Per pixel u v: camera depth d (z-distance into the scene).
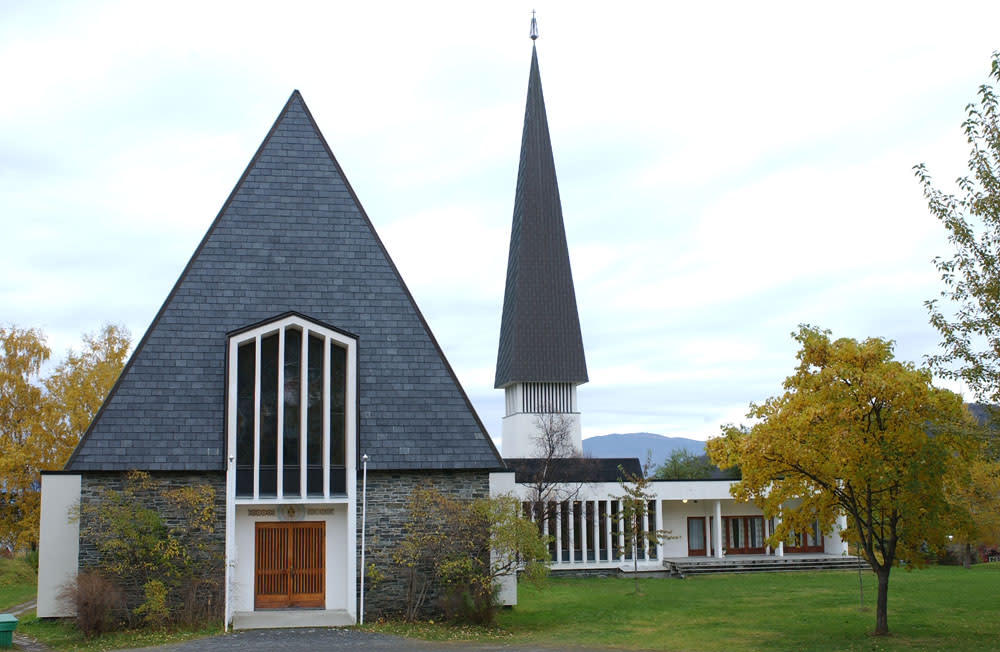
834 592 35.75
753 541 52.78
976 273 21.20
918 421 22.61
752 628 26.00
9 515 47.25
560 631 25.75
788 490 25.25
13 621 20.95
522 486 48.94
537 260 83.31
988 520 36.78
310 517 28.02
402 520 27.98
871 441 23.00
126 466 26.42
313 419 28.34
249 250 30.09
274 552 27.80
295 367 28.42
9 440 47.28
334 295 30.28
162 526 26.23
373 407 28.97
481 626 26.27
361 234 31.33
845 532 26.09
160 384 27.66
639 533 41.19
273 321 27.72
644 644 22.89
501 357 86.25
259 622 26.11
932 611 28.95
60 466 47.59
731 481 50.31
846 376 22.92
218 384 28.11
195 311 28.83
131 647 22.19
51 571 25.95
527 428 81.00
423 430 29.02
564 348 82.12
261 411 27.91
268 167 31.31
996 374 20.92
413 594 27.34
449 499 28.41
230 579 26.19
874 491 23.34
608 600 34.50
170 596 25.94
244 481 27.33
